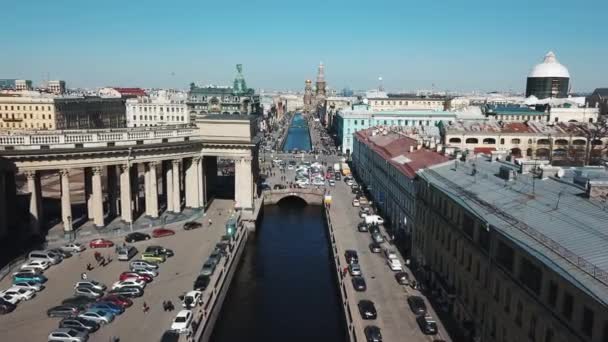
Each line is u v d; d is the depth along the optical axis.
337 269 73.88
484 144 151.62
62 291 63.28
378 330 51.53
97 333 52.16
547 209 44.44
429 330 52.75
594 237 36.25
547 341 35.53
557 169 54.12
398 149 108.94
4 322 54.47
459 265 55.25
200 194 107.06
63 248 78.69
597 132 153.75
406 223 82.75
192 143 102.56
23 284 62.81
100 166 87.50
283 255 91.69
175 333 50.59
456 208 56.41
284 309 68.75
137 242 85.94
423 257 70.50
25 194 117.31
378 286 67.19
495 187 55.62
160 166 142.38
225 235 89.06
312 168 172.62
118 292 61.91
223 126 106.69
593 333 29.73
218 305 64.06
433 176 69.44
